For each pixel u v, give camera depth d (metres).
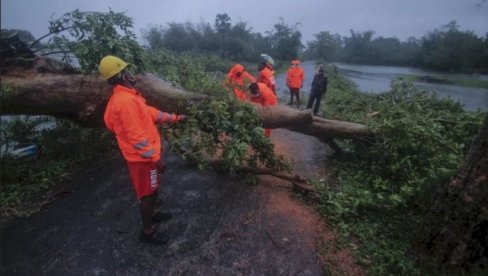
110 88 4.43
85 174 4.50
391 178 4.32
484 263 2.55
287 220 3.56
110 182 4.27
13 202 3.82
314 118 4.94
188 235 3.29
